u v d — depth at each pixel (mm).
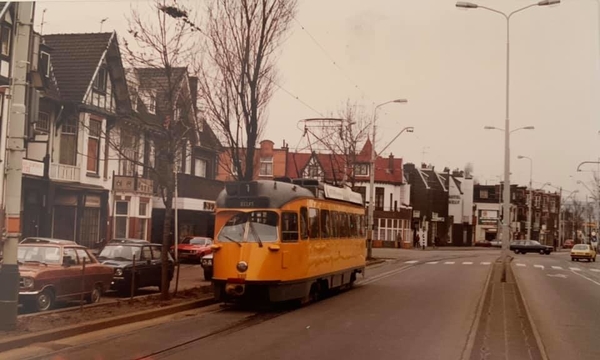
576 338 13359
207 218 44438
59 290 15219
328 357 10570
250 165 19578
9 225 11742
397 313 16516
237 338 12289
